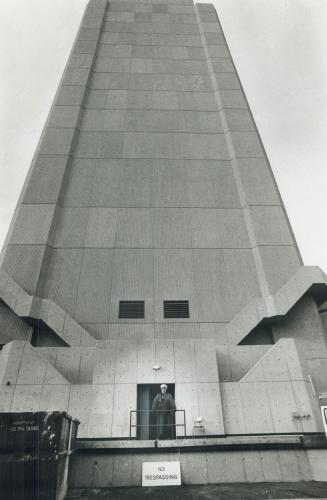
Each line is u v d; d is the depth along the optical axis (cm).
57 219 1980
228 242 1969
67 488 934
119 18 3319
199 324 1706
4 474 714
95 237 1941
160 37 3144
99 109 2530
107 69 2827
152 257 1898
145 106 2573
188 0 3556
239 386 1315
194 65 2912
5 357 1372
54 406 1270
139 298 1766
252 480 1030
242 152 2305
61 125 2375
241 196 2127
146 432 1248
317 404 1312
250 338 1688
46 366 1352
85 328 1662
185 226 2014
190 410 1239
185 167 2258
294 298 1702
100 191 2117
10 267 1770
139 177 2191
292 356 1375
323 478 1034
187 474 1028
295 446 1088
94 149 2309
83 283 1791
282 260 1872
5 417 755
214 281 1839
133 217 2028
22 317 1605
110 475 1006
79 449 1032
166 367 1323
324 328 1781
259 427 1235
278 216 2033
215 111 2586
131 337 1652
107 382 1285
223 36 3141
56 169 2155
